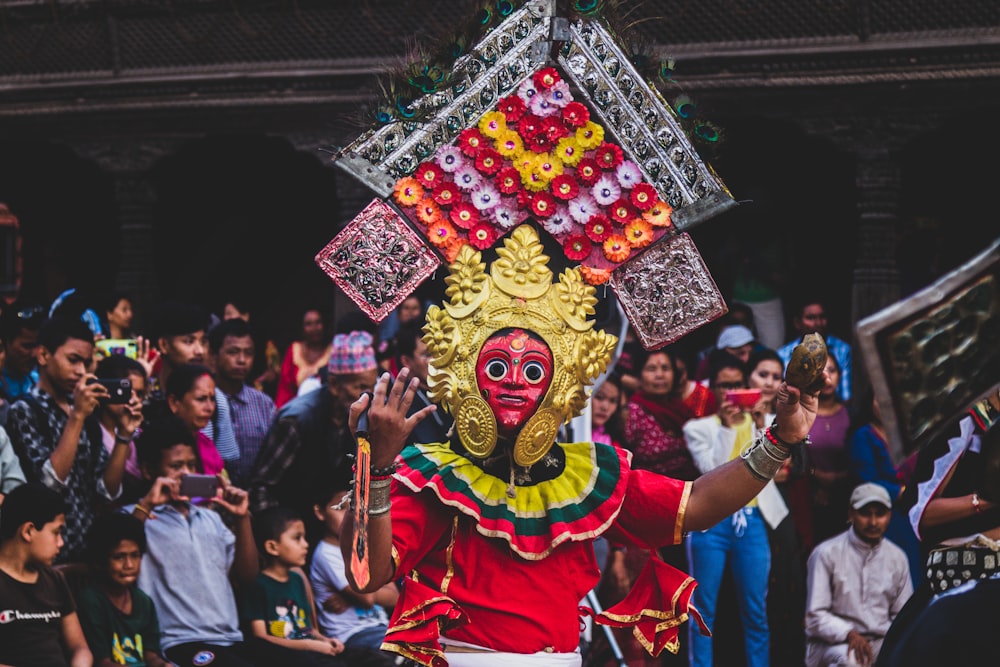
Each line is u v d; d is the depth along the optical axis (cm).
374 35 1123
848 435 883
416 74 443
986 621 459
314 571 796
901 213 1257
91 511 717
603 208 454
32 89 1183
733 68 1073
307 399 820
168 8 1152
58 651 646
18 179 1414
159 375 880
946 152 1245
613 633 797
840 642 808
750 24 1070
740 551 795
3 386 759
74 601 673
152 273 1195
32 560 643
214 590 739
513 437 439
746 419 812
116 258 1403
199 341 876
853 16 1058
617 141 455
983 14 1046
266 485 808
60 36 1179
